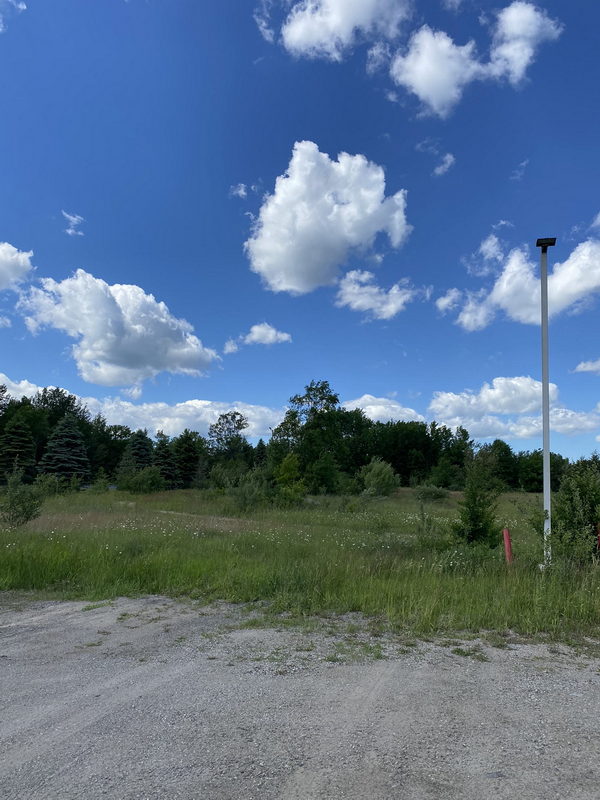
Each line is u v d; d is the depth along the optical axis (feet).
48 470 176.55
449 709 12.61
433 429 307.37
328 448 183.11
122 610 23.79
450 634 19.63
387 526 61.82
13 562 30.19
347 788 9.14
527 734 11.28
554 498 33.60
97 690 13.99
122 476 145.59
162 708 12.71
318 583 27.07
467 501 39.73
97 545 35.86
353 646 18.08
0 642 18.85
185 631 20.27
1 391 251.80
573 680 14.82
